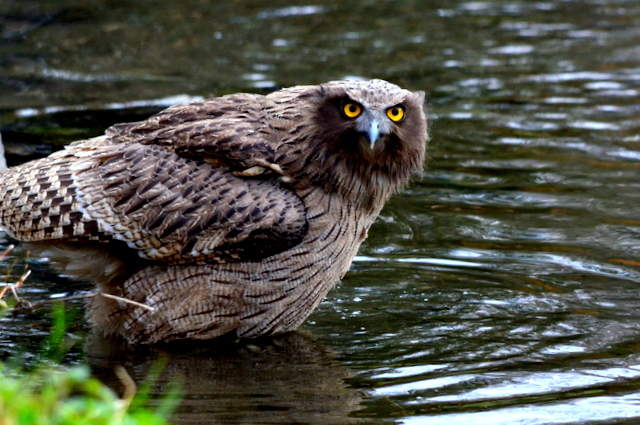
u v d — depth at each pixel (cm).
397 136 1177
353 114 1154
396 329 1212
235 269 1160
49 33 2828
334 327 1225
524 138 1964
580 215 1584
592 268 1389
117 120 2045
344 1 3288
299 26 2962
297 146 1166
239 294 1166
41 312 1247
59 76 2403
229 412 978
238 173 1164
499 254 1441
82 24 2942
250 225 1139
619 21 3053
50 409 802
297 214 1155
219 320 1176
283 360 1132
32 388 1008
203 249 1146
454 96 2261
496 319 1234
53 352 1134
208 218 1140
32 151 1823
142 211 1137
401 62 2564
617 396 1020
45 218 1132
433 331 1200
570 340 1165
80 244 1159
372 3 3275
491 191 1694
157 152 1159
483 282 1352
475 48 2720
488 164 1822
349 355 1138
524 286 1336
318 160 1161
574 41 2806
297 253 1164
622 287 1326
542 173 1775
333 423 952
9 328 1197
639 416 974
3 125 1992
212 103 1213
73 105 2158
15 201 1148
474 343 1163
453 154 1875
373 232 1528
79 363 1114
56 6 3117
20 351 1130
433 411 984
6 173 1191
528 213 1598
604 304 1272
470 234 1515
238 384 1058
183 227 1140
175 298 1166
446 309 1266
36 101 2184
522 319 1231
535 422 958
